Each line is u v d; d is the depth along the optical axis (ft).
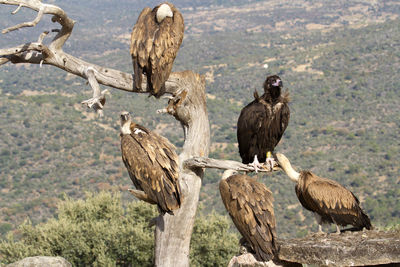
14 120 363.35
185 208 29.25
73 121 374.43
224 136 360.07
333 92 455.63
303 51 644.69
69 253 56.34
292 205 211.61
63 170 298.76
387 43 564.71
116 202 66.13
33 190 270.46
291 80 515.50
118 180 282.56
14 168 301.22
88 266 58.85
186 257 29.78
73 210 64.13
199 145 29.91
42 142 335.67
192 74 29.84
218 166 26.78
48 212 240.53
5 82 551.59
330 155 309.01
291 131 369.71
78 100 424.05
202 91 30.19
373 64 510.17
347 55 561.84
